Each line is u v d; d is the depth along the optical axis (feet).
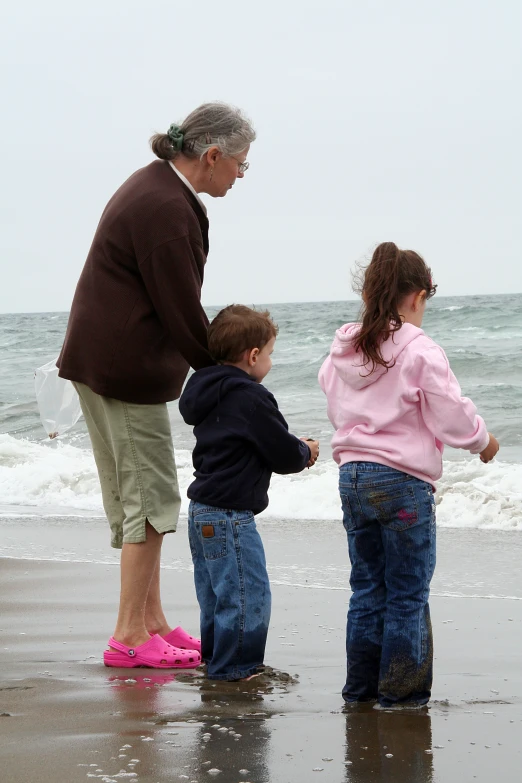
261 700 12.38
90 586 21.01
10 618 17.99
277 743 10.41
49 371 16.71
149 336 14.26
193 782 9.12
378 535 12.60
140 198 14.05
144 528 14.52
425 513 12.21
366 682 12.43
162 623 15.57
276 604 19.15
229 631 13.48
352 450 12.57
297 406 66.54
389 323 12.29
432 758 9.96
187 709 11.84
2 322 197.36
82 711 11.68
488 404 63.67
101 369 14.23
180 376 14.94
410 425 12.23
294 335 121.19
